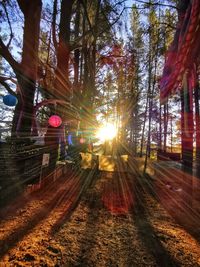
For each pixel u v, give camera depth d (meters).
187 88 4.34
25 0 5.77
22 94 5.89
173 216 4.17
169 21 7.73
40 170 5.95
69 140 10.50
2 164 5.45
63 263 2.34
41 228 3.27
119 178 8.55
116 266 2.33
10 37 8.03
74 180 7.57
